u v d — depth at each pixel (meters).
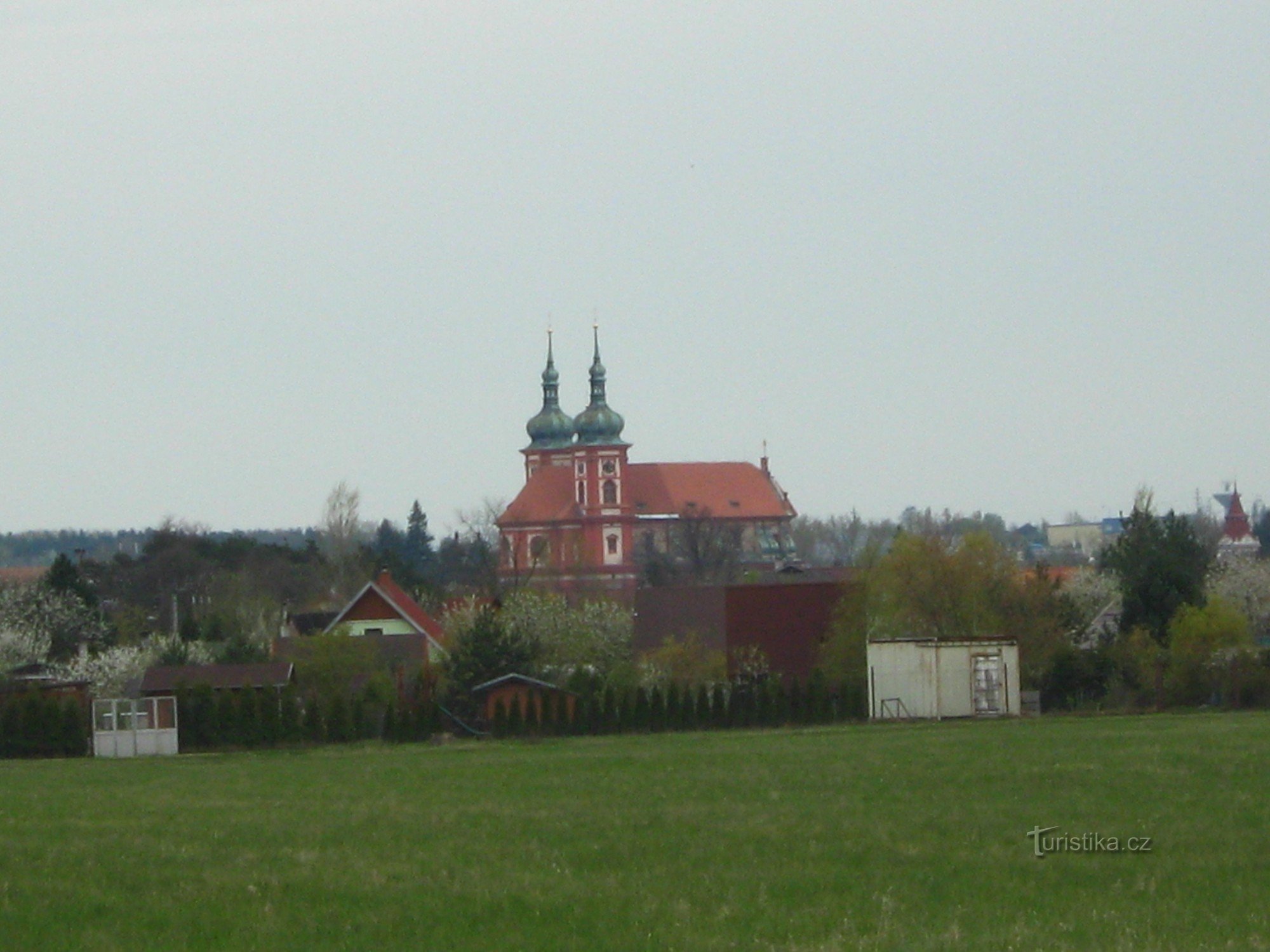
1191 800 126.62
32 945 83.00
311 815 130.38
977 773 149.50
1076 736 197.62
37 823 126.56
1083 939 81.62
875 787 141.88
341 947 82.44
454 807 134.88
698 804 133.12
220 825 123.94
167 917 88.25
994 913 87.62
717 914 88.19
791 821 120.00
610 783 153.62
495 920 87.31
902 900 91.31
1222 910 87.94
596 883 96.31
